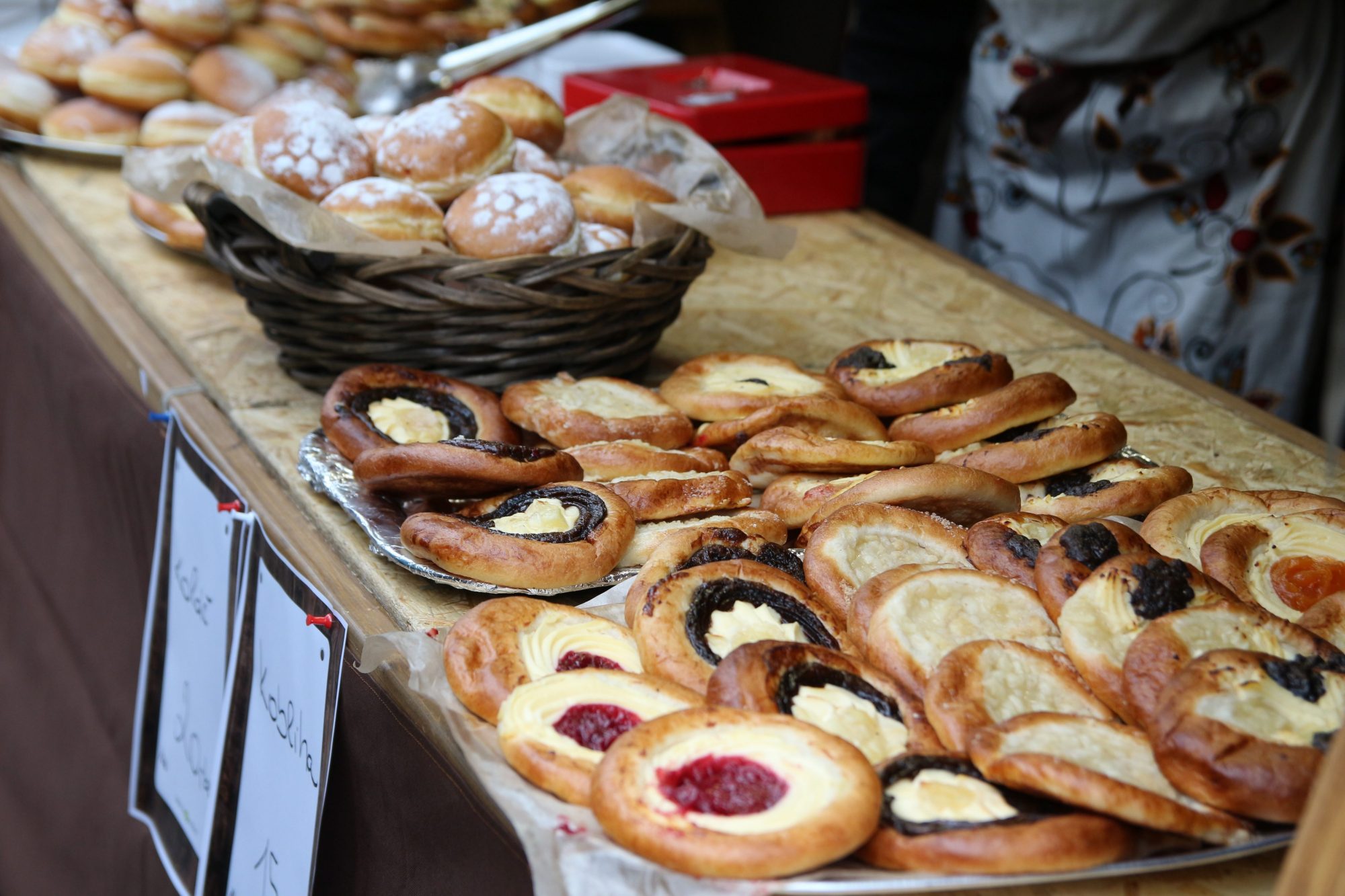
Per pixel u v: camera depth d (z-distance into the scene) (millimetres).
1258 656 830
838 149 2430
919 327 1897
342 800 1189
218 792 1349
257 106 2398
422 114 1598
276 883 1200
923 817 768
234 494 1344
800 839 718
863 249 2279
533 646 975
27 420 2221
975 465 1238
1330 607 963
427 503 1252
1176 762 770
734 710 820
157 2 2379
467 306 1415
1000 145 2613
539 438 1404
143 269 1987
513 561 1070
